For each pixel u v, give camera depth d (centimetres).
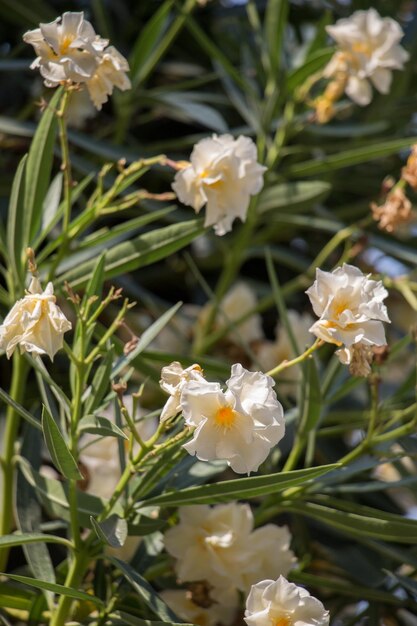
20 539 108
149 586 109
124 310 108
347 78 138
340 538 134
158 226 157
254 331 149
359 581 131
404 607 131
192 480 116
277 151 149
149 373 123
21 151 155
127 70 114
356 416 139
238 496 107
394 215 126
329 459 140
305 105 152
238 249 149
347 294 104
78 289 121
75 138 142
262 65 156
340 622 141
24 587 119
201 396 98
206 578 118
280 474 105
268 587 102
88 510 113
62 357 146
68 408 108
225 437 99
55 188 127
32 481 115
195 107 150
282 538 120
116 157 143
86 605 116
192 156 116
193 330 153
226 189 116
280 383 135
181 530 118
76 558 111
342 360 103
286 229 157
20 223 120
